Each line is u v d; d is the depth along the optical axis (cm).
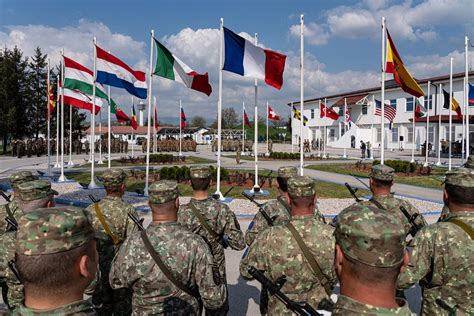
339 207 1284
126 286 286
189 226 413
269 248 289
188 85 1209
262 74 1138
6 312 178
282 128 8975
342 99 5475
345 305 175
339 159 3591
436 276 281
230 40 1130
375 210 183
